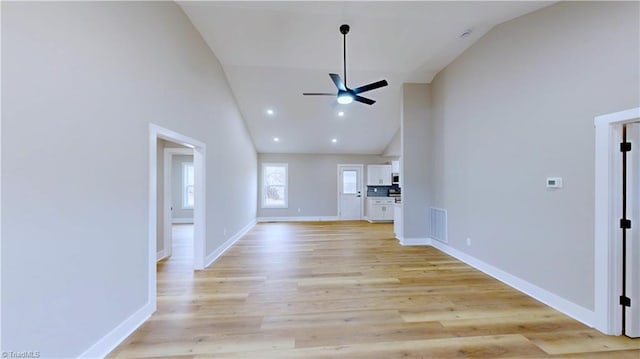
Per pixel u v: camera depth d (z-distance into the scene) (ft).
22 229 4.49
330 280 10.96
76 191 5.49
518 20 9.59
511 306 8.53
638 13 6.22
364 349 6.40
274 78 16.33
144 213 7.73
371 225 25.84
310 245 17.20
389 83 16.94
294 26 11.25
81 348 5.60
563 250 8.02
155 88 8.23
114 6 6.47
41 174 4.78
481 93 11.72
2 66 4.20
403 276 11.37
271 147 27.53
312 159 29.45
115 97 6.54
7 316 4.31
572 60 7.68
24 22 4.48
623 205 6.83
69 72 5.29
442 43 12.35
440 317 7.89
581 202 7.48
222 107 15.28
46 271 4.89
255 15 10.43
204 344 6.61
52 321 5.00
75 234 5.47
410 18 10.20
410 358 6.06
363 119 22.17
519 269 9.73
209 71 13.01
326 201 29.58
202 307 8.57
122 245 6.84
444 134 15.01
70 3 5.29
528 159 9.23
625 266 6.84
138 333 7.07
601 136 6.94
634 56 6.28
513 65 9.87
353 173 29.89
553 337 6.82
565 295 7.99
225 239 16.03
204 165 12.44
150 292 8.00
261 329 7.29
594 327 7.18
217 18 10.64
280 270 12.24
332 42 12.50
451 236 14.44
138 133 7.44
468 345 6.53
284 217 29.04
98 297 6.07
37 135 4.70
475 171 12.23
